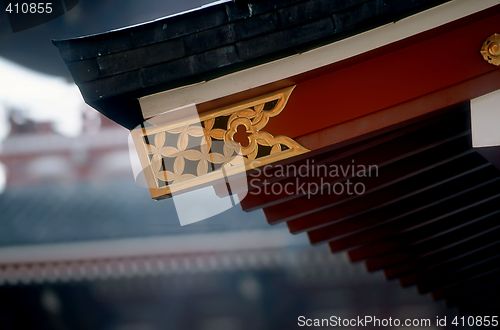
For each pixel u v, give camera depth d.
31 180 29.91
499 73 5.47
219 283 26.16
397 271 7.50
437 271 7.54
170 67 5.44
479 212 7.10
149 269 25.03
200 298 26.78
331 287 26.47
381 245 7.34
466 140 6.36
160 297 26.47
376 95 5.53
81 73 5.45
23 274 24.62
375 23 5.35
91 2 27.11
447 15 5.38
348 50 5.45
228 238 24.36
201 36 5.45
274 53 5.41
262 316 27.11
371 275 26.00
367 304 26.47
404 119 5.53
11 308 25.91
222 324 26.95
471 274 7.56
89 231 25.09
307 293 26.55
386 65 5.53
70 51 5.45
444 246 7.28
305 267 25.42
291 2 5.41
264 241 24.39
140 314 26.91
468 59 5.48
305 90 5.59
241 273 25.91
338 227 7.12
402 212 6.98
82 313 26.45
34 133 31.48
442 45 5.50
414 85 5.51
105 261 24.69
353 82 5.55
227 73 5.49
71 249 24.36
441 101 5.51
